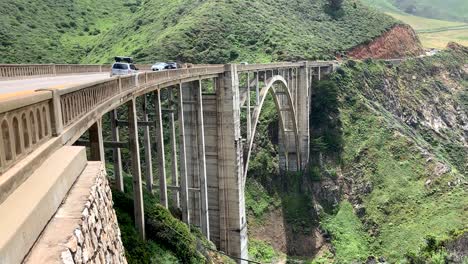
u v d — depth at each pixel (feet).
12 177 27.76
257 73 166.20
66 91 46.14
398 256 179.01
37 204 25.79
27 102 33.50
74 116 50.16
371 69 305.12
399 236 189.47
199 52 286.46
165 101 200.75
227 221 148.66
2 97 32.27
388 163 230.68
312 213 220.84
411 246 177.58
